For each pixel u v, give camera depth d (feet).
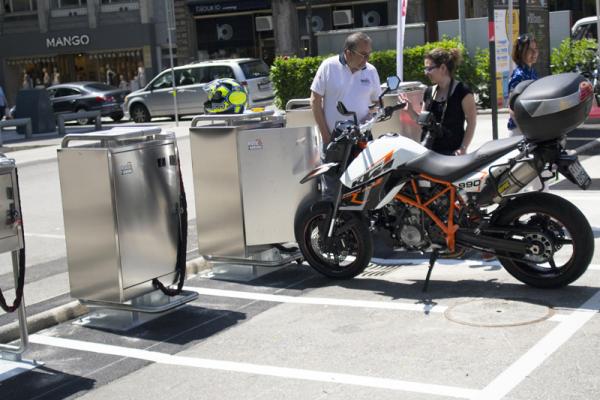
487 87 68.18
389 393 15.26
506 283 21.24
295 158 23.63
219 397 15.88
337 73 24.76
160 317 21.01
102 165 19.36
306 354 17.66
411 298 20.80
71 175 19.90
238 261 23.84
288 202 23.68
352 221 22.13
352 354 17.39
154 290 20.58
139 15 128.26
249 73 86.48
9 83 141.59
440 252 21.09
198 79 88.48
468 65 68.49
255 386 16.22
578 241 19.49
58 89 99.86
